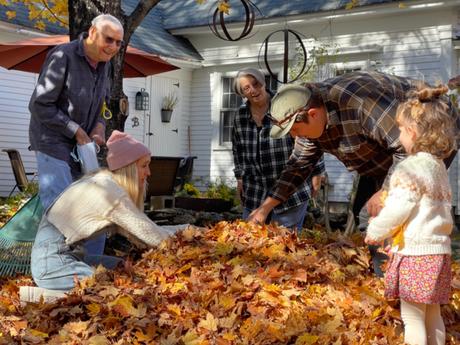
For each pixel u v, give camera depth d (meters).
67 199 3.98
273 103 3.75
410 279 3.02
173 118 15.88
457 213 12.55
